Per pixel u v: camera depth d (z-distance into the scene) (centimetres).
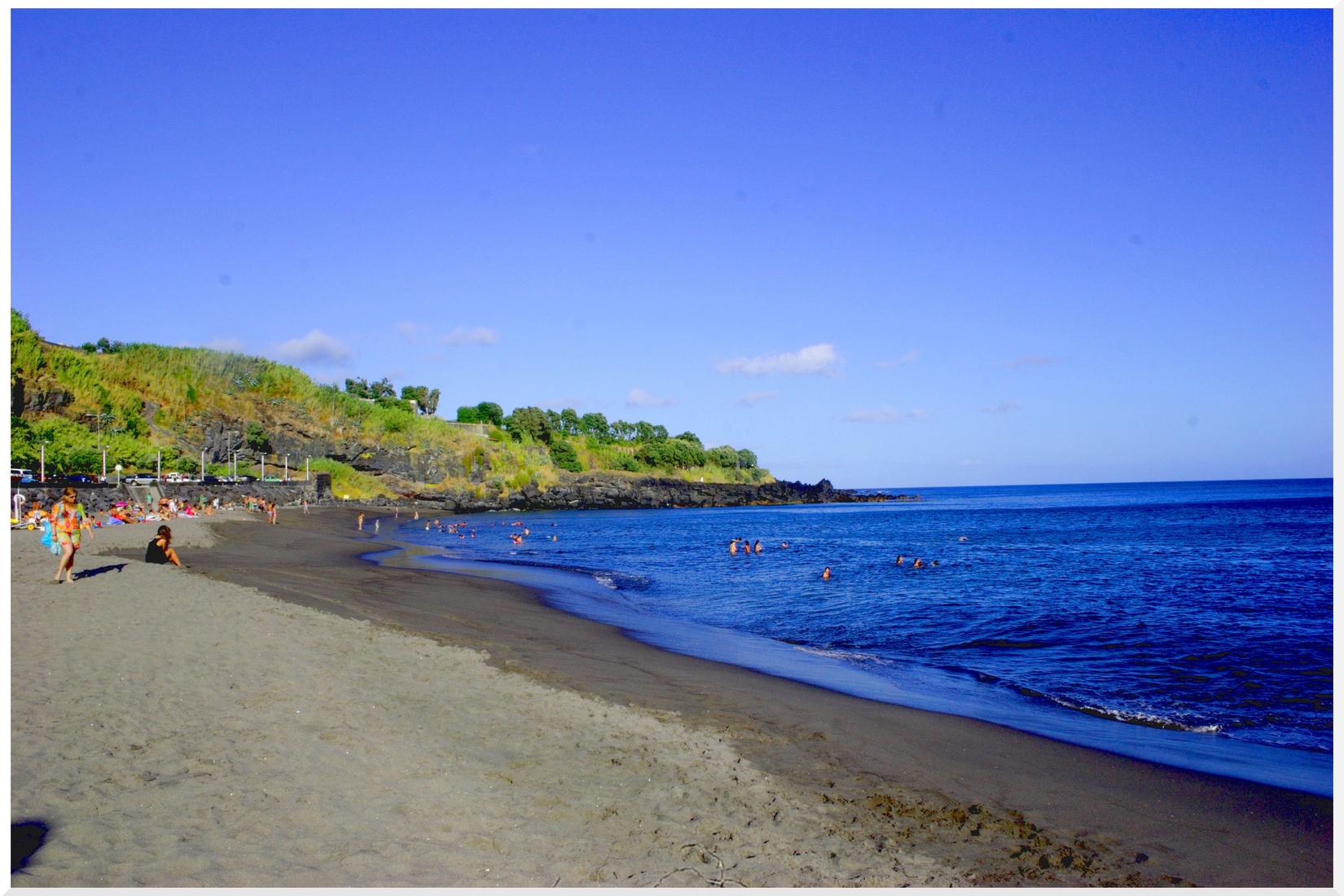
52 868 530
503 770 786
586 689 1202
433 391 15938
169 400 9025
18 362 7031
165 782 680
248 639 1243
